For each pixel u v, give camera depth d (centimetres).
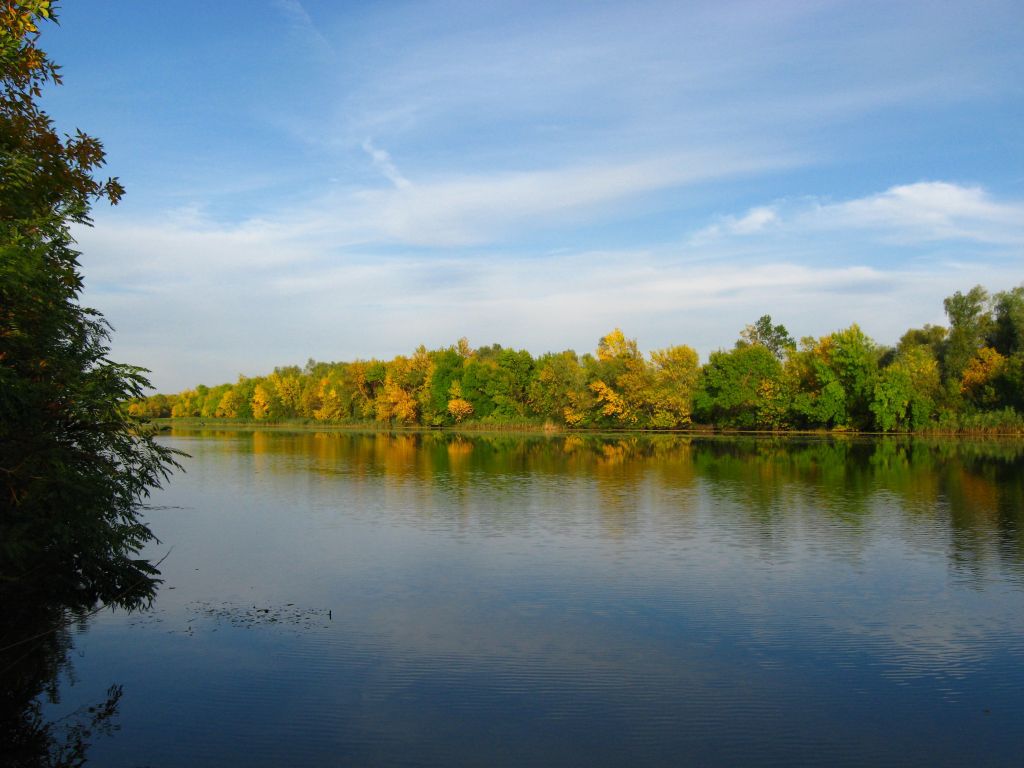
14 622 1522
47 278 1284
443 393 11906
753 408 9894
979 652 1380
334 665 1303
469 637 1451
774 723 1097
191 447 7144
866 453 5891
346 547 2266
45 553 1491
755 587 1806
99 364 1463
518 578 1891
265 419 15188
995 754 1010
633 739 1045
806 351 9931
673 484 3816
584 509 2986
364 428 12644
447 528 2572
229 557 2125
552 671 1282
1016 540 2345
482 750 1011
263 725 1077
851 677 1266
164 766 966
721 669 1296
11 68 1282
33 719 1094
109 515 1574
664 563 2045
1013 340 9100
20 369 1300
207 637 1441
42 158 1412
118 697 1172
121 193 1575
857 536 2411
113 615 1580
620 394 10350
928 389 8888
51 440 1322
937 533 2459
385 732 1060
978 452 5959
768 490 3556
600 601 1692
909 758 999
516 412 11381
